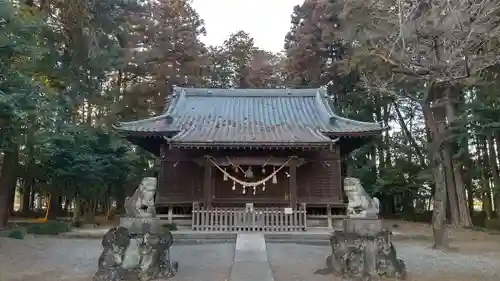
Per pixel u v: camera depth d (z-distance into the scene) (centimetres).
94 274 859
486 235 2005
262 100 2412
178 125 1959
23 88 1136
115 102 2855
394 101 3180
